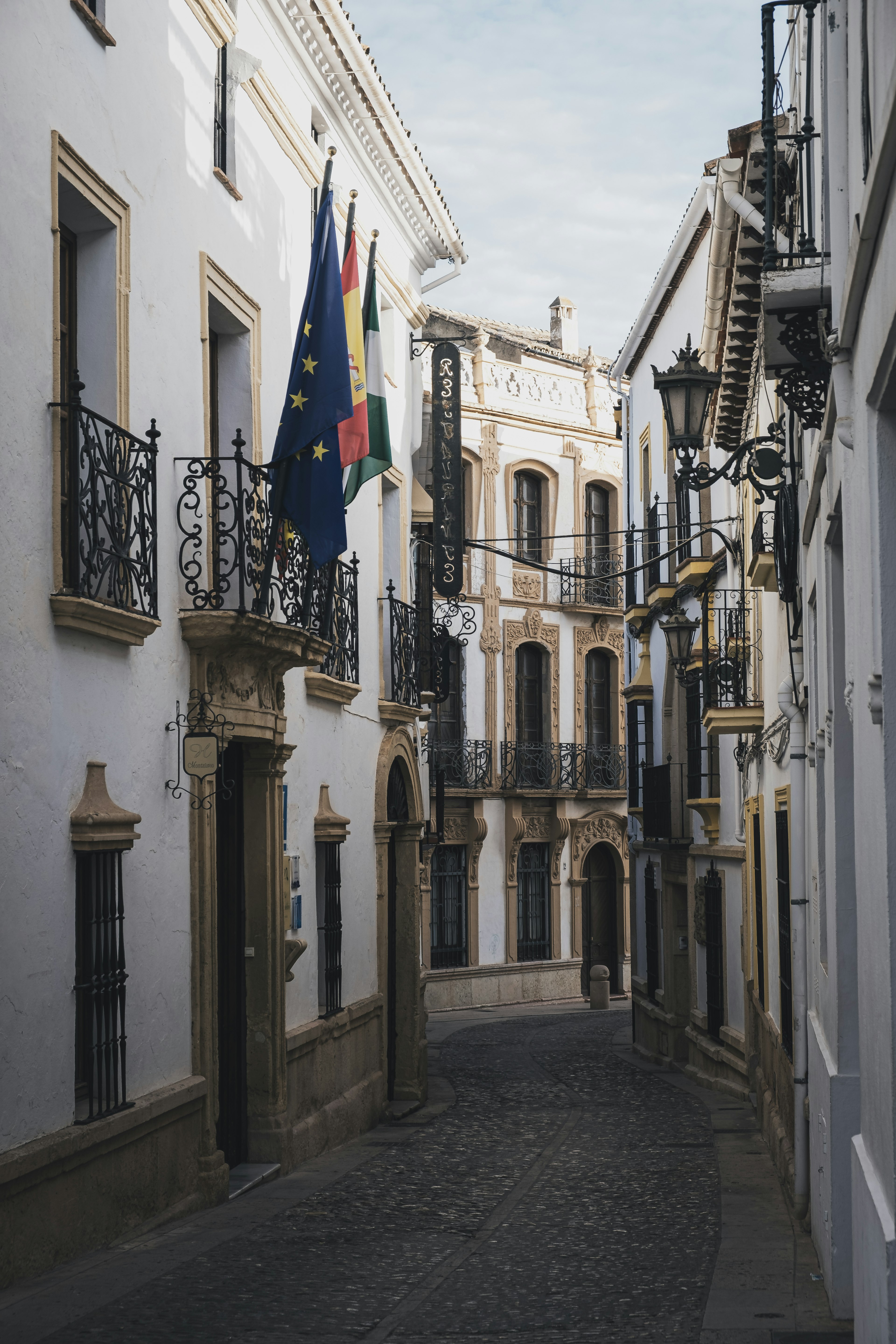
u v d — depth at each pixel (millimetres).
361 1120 15578
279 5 13352
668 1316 7469
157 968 9898
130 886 9469
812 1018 9742
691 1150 13906
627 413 28641
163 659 10195
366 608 16922
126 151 9797
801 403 7645
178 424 10758
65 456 8656
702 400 10383
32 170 8227
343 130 15906
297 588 12547
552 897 37031
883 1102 5336
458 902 34969
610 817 37969
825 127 7336
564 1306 7754
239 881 12484
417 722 19344
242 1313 7457
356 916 16094
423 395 20391
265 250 13133
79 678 8695
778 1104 12969
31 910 7926
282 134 13664
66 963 8359
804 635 10719
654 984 24594
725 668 16422
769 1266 8570
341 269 13352
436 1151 14109
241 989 12453
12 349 7883
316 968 14406
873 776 5473
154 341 10289
